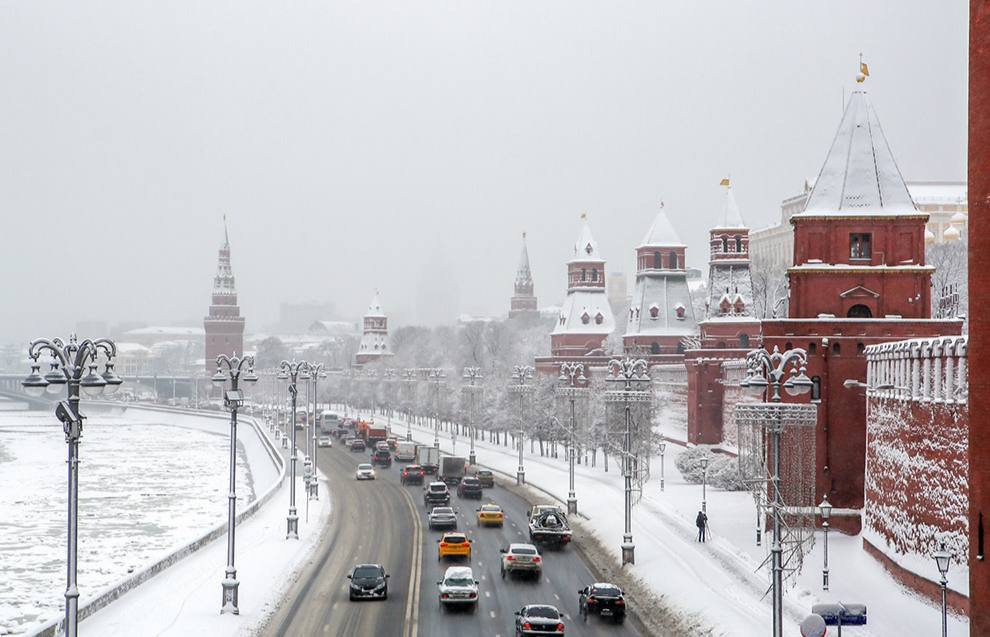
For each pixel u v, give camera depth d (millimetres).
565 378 165000
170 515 132500
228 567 64625
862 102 95750
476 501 122250
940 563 49688
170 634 58219
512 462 166000
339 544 91375
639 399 86625
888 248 92938
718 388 150375
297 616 63594
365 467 150125
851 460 89000
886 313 92312
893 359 74438
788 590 67188
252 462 199125
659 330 197250
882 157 94562
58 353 44438
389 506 118062
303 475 151250
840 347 89938
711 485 122875
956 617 59688
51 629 56500
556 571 78062
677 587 68500
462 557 82812
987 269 50750
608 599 62812
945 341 63969
